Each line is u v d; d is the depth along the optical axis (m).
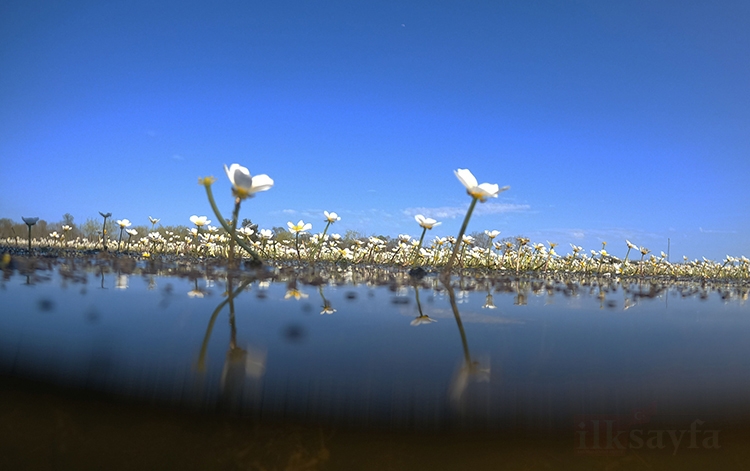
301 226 5.98
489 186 3.34
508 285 3.41
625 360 1.06
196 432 0.64
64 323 1.25
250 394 0.72
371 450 0.62
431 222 5.09
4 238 9.73
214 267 3.67
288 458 0.60
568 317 1.78
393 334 1.25
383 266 6.25
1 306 1.53
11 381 0.75
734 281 7.71
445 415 0.68
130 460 0.58
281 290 2.26
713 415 0.74
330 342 1.11
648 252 9.38
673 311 2.21
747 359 1.12
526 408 0.71
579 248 9.40
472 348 1.11
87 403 0.68
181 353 0.95
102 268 3.21
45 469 0.54
